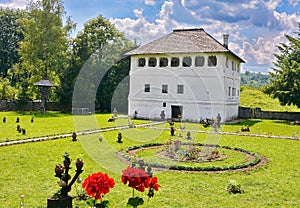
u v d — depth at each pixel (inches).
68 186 271.3
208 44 1294.3
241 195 352.2
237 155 591.2
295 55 1601.9
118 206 303.4
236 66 1581.0
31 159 506.6
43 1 1680.6
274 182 409.4
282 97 1528.1
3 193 334.3
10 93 1787.6
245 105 1958.7
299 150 674.2
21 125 1002.1
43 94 1596.9
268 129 1099.3
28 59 1727.4
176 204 315.3
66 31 1748.3
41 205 299.6
